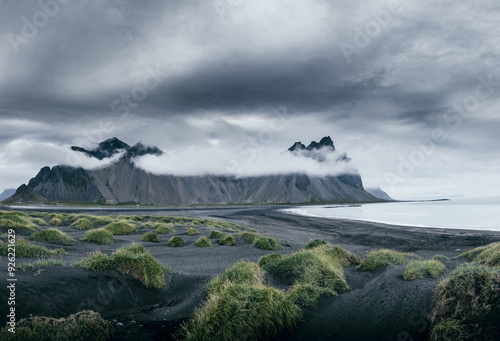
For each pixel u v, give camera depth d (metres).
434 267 12.66
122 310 9.47
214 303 8.50
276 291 9.12
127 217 50.78
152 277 11.30
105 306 9.31
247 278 11.20
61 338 7.17
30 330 7.10
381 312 8.85
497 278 7.30
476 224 56.31
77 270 10.49
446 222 62.16
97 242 22.58
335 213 118.81
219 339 7.56
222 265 17.75
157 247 23.81
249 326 7.83
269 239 25.97
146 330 8.33
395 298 9.65
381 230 47.81
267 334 7.99
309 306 9.76
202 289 11.55
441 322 6.98
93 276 10.22
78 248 19.53
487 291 7.00
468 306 7.04
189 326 8.48
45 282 9.10
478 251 17.62
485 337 6.14
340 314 9.26
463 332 6.48
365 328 8.16
